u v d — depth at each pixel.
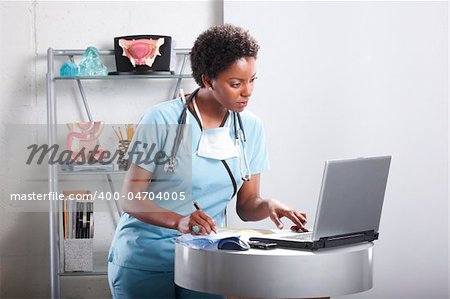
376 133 4.42
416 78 4.41
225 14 4.37
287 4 4.37
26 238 4.52
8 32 4.47
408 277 4.47
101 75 4.22
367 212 2.49
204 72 2.61
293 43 4.38
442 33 4.41
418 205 4.45
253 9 4.37
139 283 2.79
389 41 4.40
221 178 2.79
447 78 4.41
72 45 4.48
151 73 4.21
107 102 4.49
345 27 4.38
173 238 2.76
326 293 2.30
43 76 4.48
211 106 2.77
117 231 2.86
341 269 2.32
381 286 4.47
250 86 2.59
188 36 4.48
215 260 2.32
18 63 4.48
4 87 4.48
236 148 2.81
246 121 2.87
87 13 4.48
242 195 2.95
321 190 2.28
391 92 4.41
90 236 4.26
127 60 4.23
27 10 4.47
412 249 4.47
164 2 4.48
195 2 4.48
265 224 4.37
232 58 2.54
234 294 2.30
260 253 2.28
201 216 2.53
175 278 2.51
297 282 2.27
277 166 4.40
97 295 4.51
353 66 4.39
